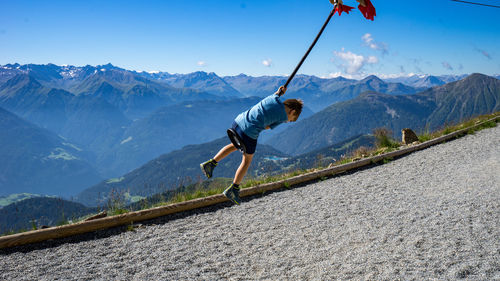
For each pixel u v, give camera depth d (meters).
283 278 3.39
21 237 3.98
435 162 8.95
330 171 7.98
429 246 3.96
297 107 3.45
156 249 4.08
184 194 6.84
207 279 3.39
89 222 4.48
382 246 4.04
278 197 6.35
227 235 4.55
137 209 5.99
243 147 3.51
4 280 3.23
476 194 5.93
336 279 3.32
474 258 3.59
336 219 5.11
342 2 3.42
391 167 8.68
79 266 3.59
